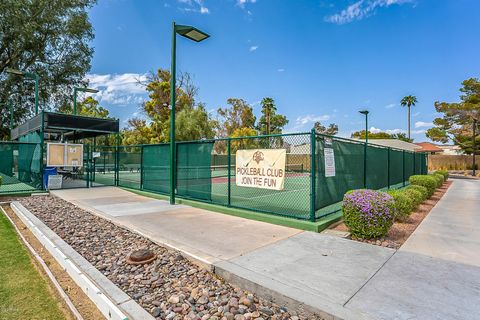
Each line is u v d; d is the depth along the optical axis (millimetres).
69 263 4164
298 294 3105
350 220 5379
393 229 6195
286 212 7262
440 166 38656
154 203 9062
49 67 23406
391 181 13453
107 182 15633
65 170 15812
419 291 3215
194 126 32906
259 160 7125
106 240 5375
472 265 4027
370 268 3867
